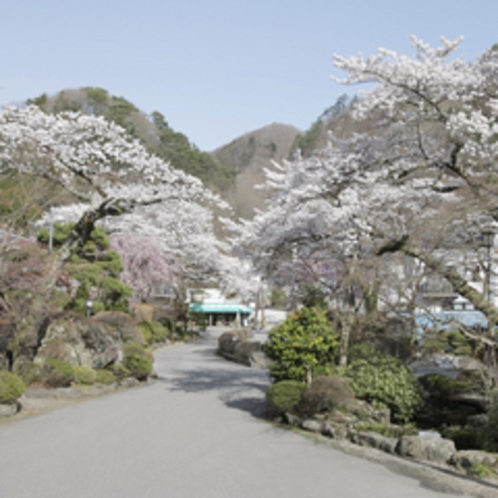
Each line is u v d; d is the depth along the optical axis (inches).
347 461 301.0
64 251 573.0
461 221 404.8
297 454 318.7
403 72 413.7
